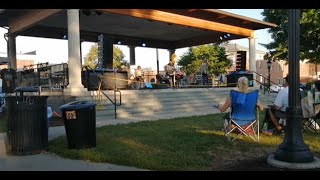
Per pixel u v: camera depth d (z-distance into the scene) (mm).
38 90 12250
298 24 5566
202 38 25469
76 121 6602
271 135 8195
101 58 16781
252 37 21594
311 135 8211
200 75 25062
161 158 5828
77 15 13547
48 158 6133
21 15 17266
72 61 13297
